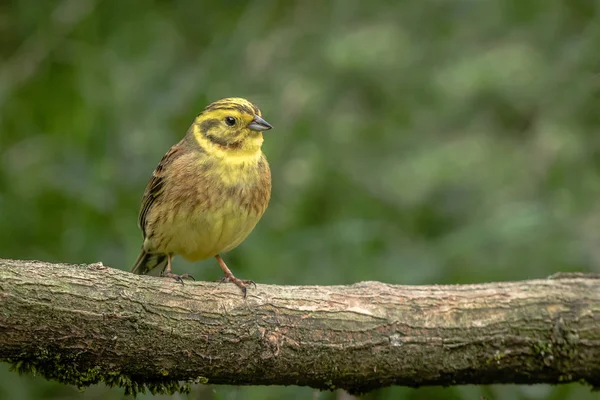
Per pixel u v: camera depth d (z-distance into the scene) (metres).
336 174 13.17
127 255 11.97
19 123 13.30
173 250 10.12
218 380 8.53
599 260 12.28
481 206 13.01
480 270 12.12
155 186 10.00
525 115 13.56
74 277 7.97
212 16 14.14
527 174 13.09
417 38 13.98
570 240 12.42
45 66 13.51
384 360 8.62
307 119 13.30
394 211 13.09
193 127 9.95
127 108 12.90
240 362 8.41
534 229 12.38
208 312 8.32
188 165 9.70
